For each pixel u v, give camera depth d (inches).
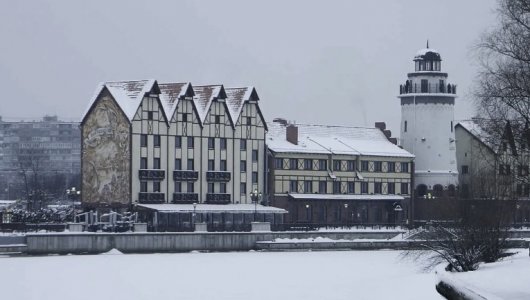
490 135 2947.8
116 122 5600.4
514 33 2564.0
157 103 5669.3
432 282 3169.3
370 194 6540.4
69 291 3693.4
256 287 3742.6
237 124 6013.8
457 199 3927.2
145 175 5575.8
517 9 2541.8
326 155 6348.4
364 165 6525.6
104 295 3590.1
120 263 4598.9
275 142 6230.3
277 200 6122.1
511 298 1716.3
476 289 1774.1
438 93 6879.9
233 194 5969.5
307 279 3978.8
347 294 3415.4
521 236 5580.7
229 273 4237.2
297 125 6565.0
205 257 4968.0
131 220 5310.0
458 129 7042.3
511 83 2598.4
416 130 6909.5
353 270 4301.2
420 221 6343.5
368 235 5674.2
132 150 5541.3
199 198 5816.9
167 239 5123.0
